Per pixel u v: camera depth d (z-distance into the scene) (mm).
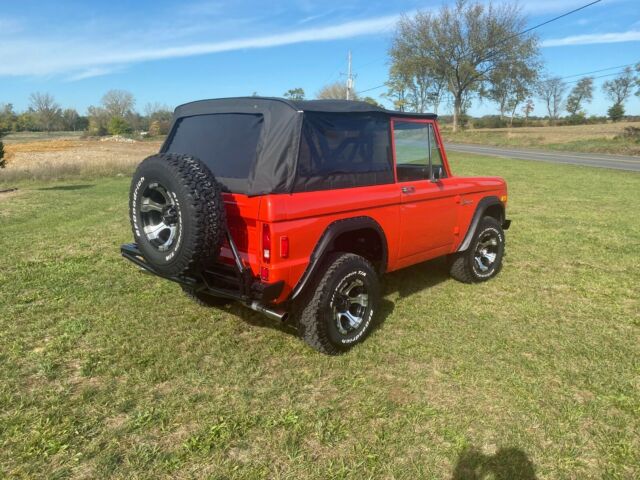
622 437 2992
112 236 8141
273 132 3602
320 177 3730
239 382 3539
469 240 5441
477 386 3539
